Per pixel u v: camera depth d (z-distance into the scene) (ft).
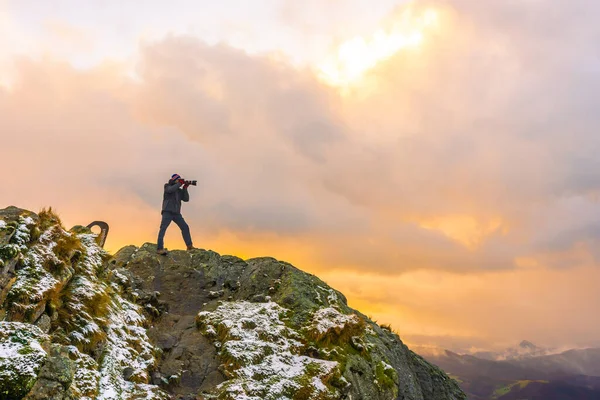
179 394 30.22
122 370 28.63
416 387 42.37
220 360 33.37
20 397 18.94
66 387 22.03
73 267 33.09
